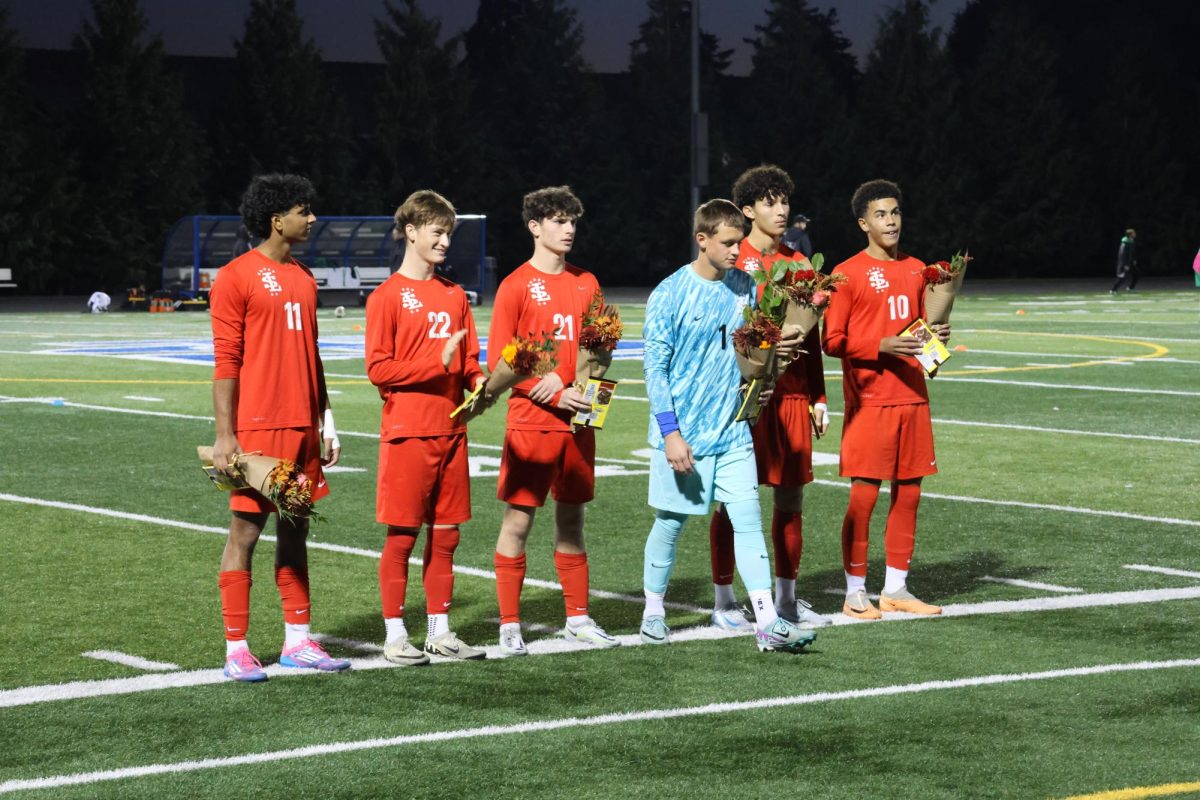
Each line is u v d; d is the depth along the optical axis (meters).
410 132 83.19
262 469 8.39
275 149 78.00
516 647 9.31
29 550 12.69
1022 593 11.09
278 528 8.94
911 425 10.30
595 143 89.19
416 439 8.99
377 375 8.94
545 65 89.00
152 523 13.94
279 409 8.77
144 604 10.76
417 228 9.02
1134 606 10.61
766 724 7.80
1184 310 52.66
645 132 92.94
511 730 7.70
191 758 7.28
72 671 8.95
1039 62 92.69
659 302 9.34
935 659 9.14
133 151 73.44
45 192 71.06
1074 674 8.77
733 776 6.98
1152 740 7.53
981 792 6.77
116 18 73.00
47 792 6.80
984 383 27.12
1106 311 52.25
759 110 91.56
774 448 9.96
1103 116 94.38
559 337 9.36
